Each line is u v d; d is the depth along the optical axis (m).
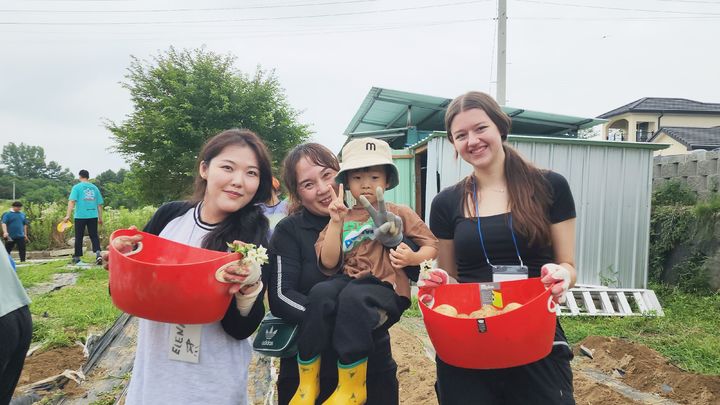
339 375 1.87
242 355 2.04
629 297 7.36
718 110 30.20
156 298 1.60
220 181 1.96
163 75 15.98
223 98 15.70
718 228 7.32
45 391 4.01
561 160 7.68
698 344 5.24
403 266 2.00
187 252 1.92
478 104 2.09
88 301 7.26
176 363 1.90
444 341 1.76
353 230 2.16
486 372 1.97
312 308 1.94
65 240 16.53
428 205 7.65
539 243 2.04
